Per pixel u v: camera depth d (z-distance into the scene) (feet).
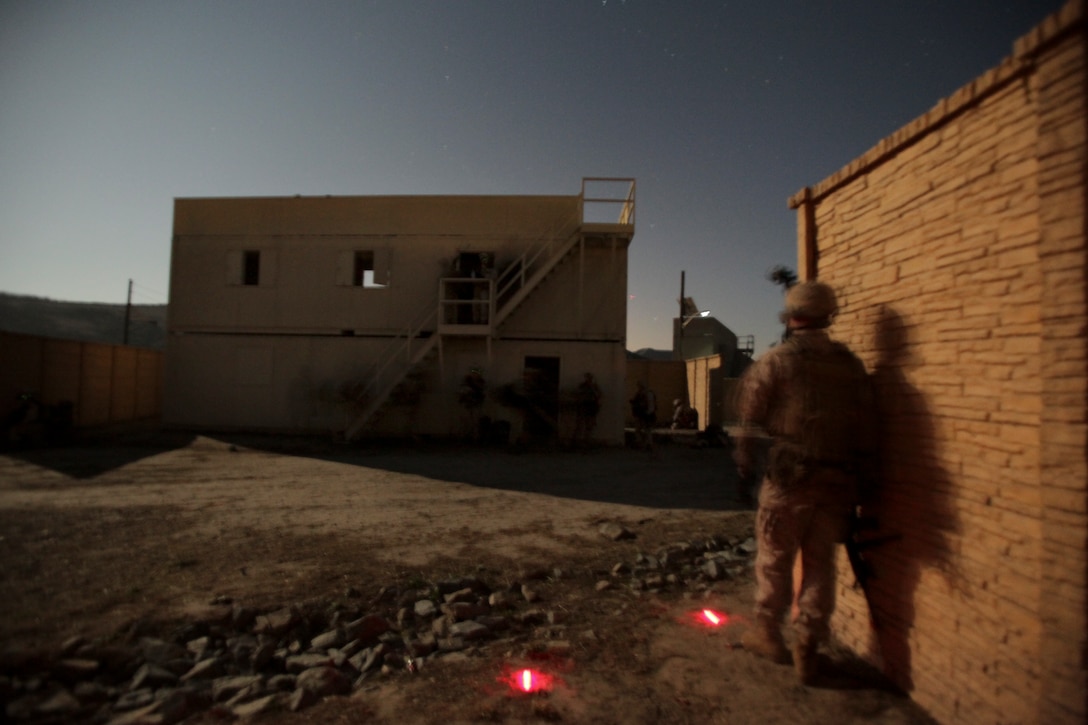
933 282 9.91
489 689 10.84
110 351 65.05
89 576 15.25
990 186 8.77
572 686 10.96
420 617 14.19
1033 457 7.94
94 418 62.03
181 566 16.56
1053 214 7.47
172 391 59.98
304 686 10.52
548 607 15.28
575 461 45.34
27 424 48.39
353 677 11.39
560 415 56.08
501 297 57.41
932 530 9.81
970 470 9.04
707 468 42.16
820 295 11.26
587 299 57.98
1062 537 7.23
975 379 8.98
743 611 14.94
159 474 34.73
